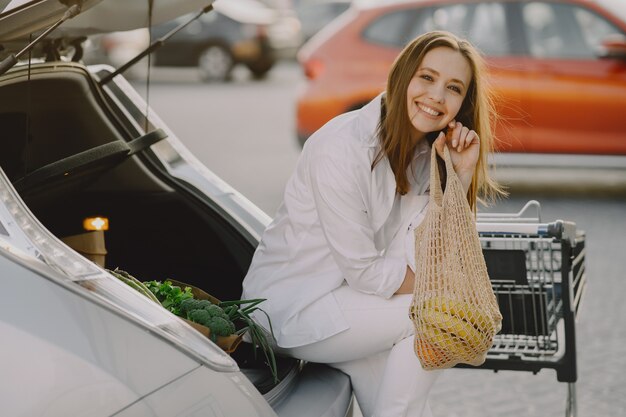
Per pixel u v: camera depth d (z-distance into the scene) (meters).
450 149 3.16
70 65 3.70
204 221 3.85
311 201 3.21
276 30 22.45
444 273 2.91
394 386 3.10
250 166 11.52
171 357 2.24
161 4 3.43
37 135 3.57
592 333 5.95
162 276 3.88
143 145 3.59
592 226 8.73
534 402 4.93
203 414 2.24
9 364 1.99
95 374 2.08
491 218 3.91
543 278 3.70
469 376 5.31
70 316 2.10
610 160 9.81
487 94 3.30
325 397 3.02
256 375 3.05
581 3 9.91
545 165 9.90
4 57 3.05
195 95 19.33
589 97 9.73
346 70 10.20
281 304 3.23
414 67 3.11
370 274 3.10
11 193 2.24
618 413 4.77
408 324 3.14
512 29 9.94
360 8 10.35
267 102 18.22
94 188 3.85
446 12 10.16
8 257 2.11
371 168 3.12
